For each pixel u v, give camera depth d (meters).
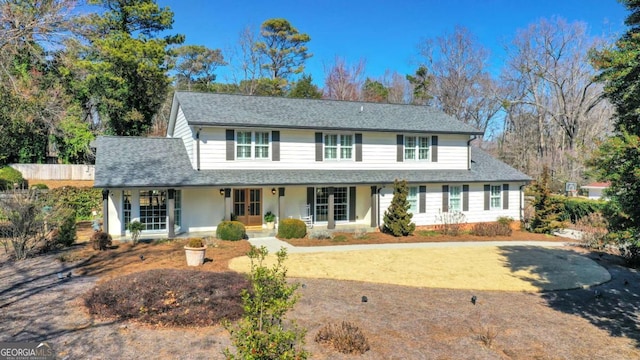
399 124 22.17
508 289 10.63
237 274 9.94
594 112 34.84
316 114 21.48
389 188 20.91
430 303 9.30
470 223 22.23
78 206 24.20
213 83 56.16
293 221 17.77
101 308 7.98
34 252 13.93
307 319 8.04
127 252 14.12
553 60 35.88
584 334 7.75
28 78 20.91
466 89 45.16
